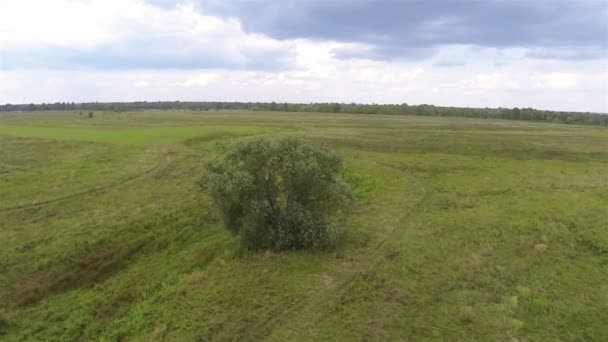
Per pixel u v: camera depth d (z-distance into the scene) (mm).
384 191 33188
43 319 18531
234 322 15297
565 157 49562
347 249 21359
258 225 21516
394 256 20578
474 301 16312
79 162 42906
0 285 20547
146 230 27281
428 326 14766
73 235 25547
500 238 22516
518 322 14617
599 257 20109
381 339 14141
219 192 21688
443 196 31531
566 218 25391
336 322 15125
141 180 37188
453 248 21359
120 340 15969
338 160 23250
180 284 19062
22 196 31828
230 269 19531
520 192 32312
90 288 21391
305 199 22438
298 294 17000
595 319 14930
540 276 18250
